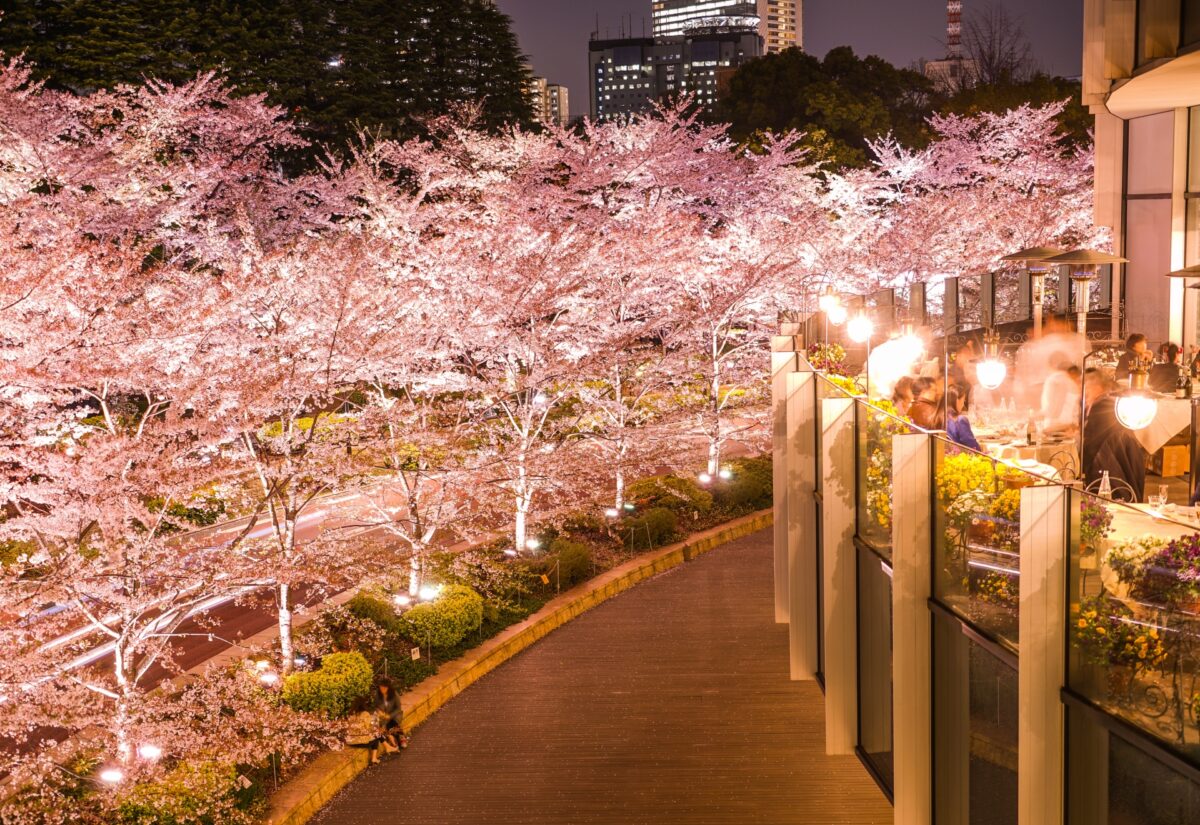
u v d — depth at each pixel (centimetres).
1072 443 1016
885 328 1388
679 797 1143
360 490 1408
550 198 2183
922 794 852
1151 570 520
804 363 1470
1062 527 596
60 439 1247
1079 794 595
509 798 1148
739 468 2442
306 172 3241
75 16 3250
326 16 4131
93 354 971
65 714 899
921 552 827
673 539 2078
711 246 2350
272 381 1058
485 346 1572
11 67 1992
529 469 1642
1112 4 1559
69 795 1008
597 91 19950
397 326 1337
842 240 2566
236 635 1476
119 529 941
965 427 994
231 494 1291
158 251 2448
